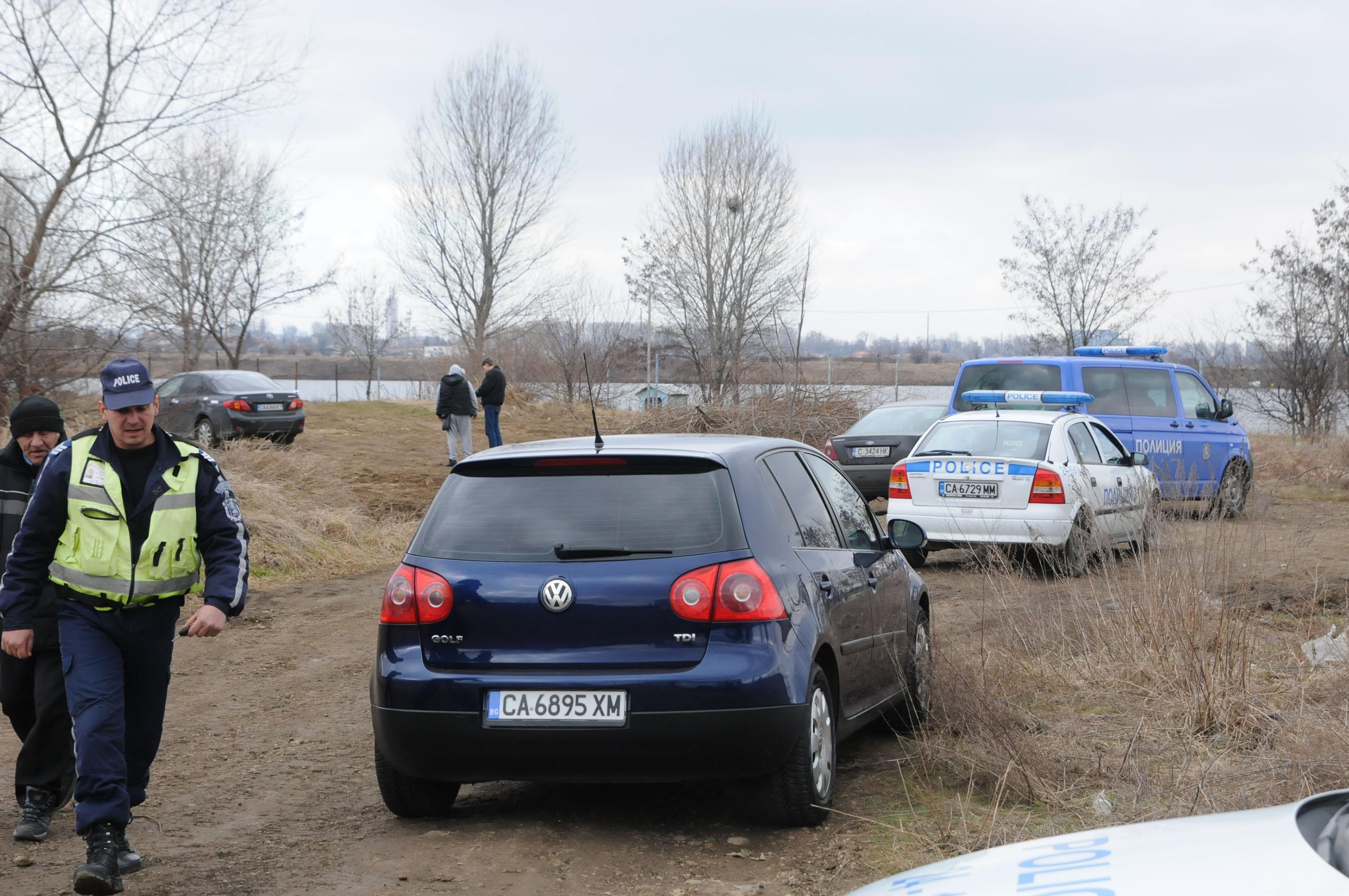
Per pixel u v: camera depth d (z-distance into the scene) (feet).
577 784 69.15
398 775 61.46
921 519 136.77
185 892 52.60
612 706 55.57
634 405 388.37
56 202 160.56
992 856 30.45
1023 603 94.53
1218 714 72.84
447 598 58.03
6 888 53.06
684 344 471.21
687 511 58.13
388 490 225.15
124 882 53.78
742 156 471.62
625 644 56.34
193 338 280.31
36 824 59.41
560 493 59.67
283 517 172.45
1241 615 83.97
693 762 55.62
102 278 162.61
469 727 56.59
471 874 54.54
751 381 294.25
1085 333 412.36
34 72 156.87
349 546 172.86
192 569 55.26
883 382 297.12
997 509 133.08
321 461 212.64
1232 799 58.23
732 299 460.96
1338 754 61.46
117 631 54.08
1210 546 88.58
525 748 56.24
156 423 55.72
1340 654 85.30
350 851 58.18
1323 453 281.95
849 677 65.62
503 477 60.95
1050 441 137.28
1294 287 375.45
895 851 55.88
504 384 272.51
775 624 56.59
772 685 55.57
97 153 162.50
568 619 56.59
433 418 377.50
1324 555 132.16
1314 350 371.35
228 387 275.59
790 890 51.83
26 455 63.36
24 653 54.54
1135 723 74.33
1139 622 85.35
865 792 66.28
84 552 53.36
